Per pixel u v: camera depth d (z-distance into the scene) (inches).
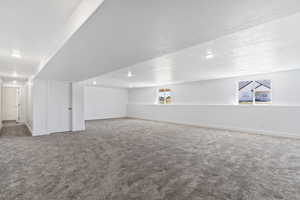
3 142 187.8
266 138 208.2
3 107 386.3
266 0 50.8
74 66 156.1
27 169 111.2
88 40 88.0
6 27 97.2
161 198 78.0
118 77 286.8
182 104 355.6
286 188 87.4
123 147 166.4
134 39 86.9
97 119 433.1
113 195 80.2
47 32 104.6
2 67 205.3
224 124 279.9
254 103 250.8
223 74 252.5
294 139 201.5
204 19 64.6
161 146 170.4
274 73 231.1
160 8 56.0
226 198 78.1
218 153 147.1
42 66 163.6
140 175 102.3
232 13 59.8
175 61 170.1
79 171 107.9
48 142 187.6
